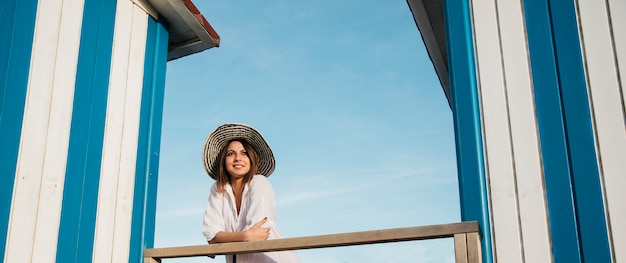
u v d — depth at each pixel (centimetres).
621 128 305
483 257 305
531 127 322
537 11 341
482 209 315
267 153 431
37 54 348
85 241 355
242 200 408
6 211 314
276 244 335
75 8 378
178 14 445
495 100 333
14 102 329
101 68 388
